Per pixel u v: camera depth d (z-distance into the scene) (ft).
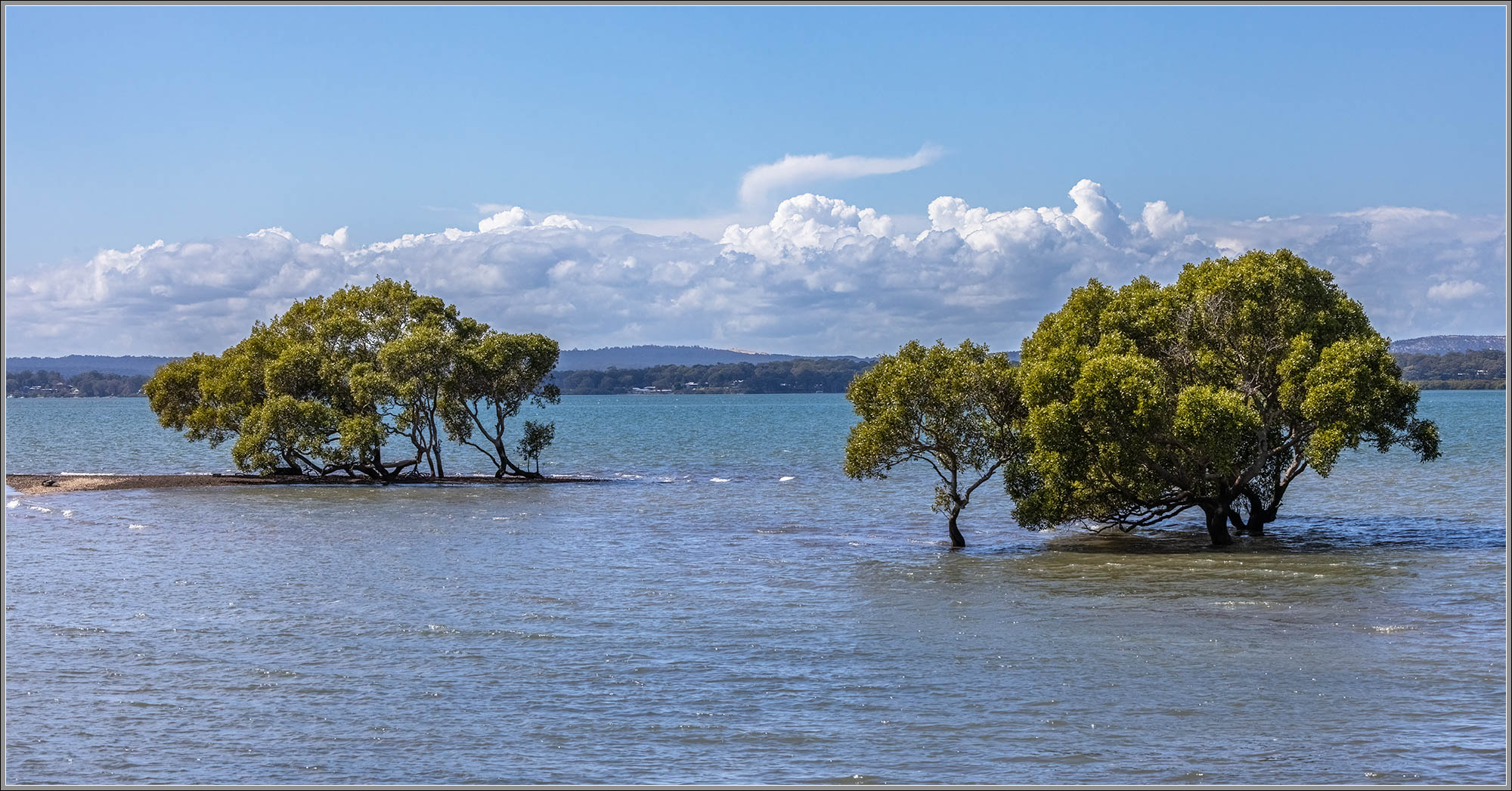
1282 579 115.03
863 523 167.22
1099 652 85.10
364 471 234.17
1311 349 131.34
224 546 140.67
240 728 67.92
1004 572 121.90
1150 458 131.75
